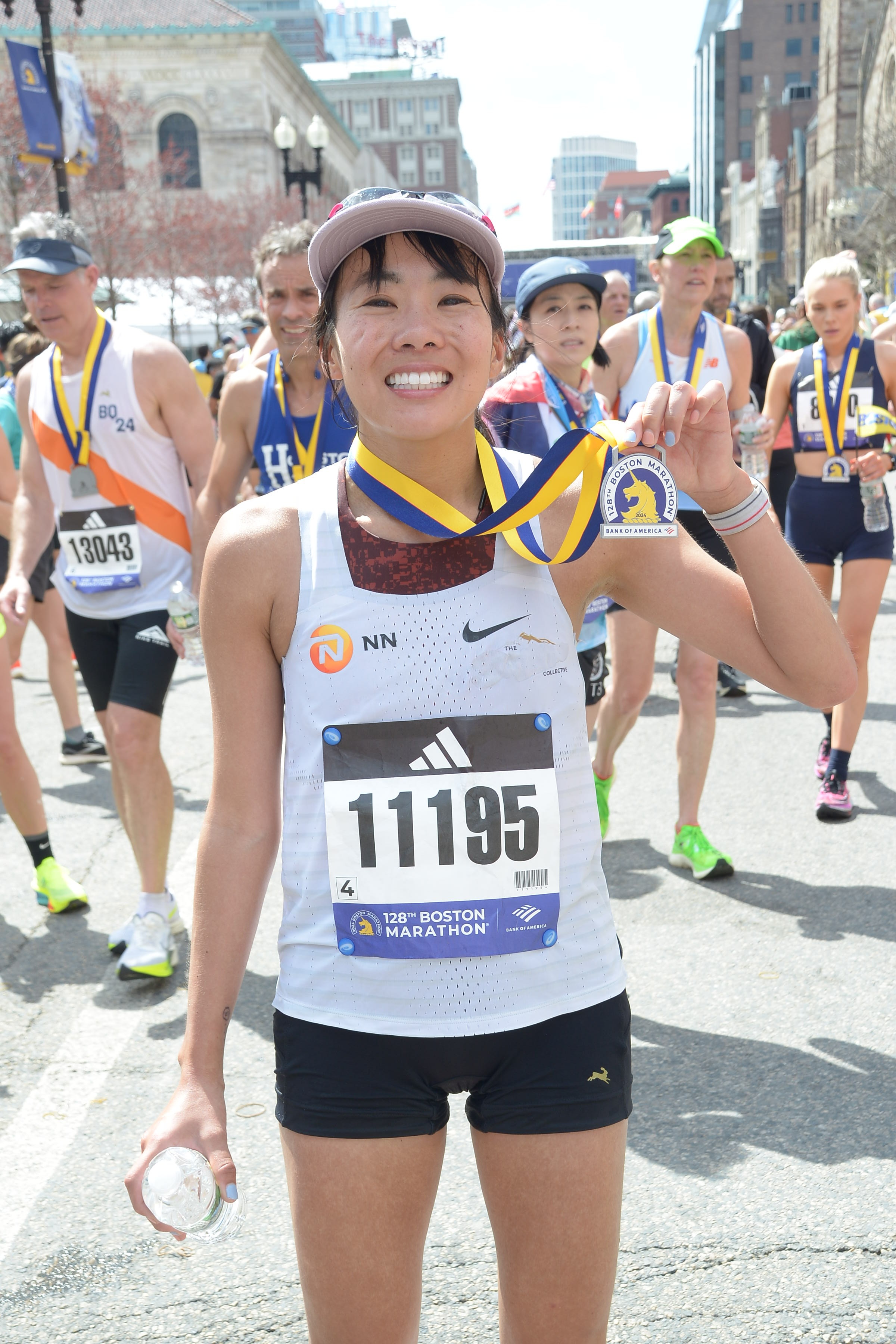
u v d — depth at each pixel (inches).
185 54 2278.5
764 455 182.4
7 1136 117.0
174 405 151.6
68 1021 141.1
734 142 5027.1
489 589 58.5
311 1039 58.0
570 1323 59.0
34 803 174.6
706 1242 96.5
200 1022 59.2
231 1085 124.7
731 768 228.5
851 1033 129.5
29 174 1253.7
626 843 191.3
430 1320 89.6
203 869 60.6
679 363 174.7
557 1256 58.0
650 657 174.2
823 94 3260.3
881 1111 114.3
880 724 251.6
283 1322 90.4
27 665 368.8
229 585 59.6
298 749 59.0
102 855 199.8
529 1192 57.8
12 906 179.2
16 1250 100.1
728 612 61.9
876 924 157.0
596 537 60.0
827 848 184.9
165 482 152.9
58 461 151.9
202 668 341.7
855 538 193.9
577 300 148.5
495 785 57.6
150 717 149.6
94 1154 113.6
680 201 5856.3
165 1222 55.2
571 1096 57.4
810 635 60.9
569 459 57.8
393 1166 57.4
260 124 2304.4
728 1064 124.2
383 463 58.9
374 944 57.4
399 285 57.7
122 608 152.9
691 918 161.2
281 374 149.7
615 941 61.4
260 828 60.8
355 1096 57.2
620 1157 59.0
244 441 154.8
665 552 61.6
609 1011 59.2
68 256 147.1
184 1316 91.6
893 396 195.8
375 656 57.7
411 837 57.2
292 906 59.6
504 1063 58.1
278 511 60.1
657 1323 87.9
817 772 218.5
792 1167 106.1
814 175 3371.1
